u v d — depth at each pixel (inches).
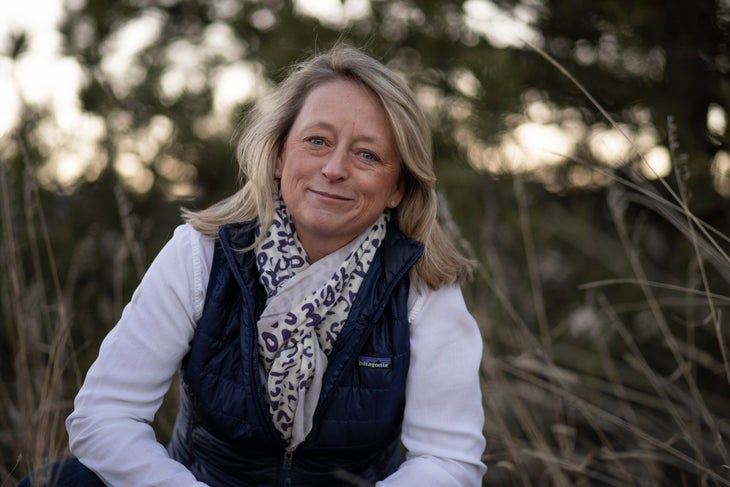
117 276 102.5
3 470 83.4
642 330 118.1
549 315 125.8
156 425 103.3
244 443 63.0
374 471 67.9
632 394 107.4
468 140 134.5
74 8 154.4
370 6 146.6
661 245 127.5
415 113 63.6
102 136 148.9
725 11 117.7
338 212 62.4
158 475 59.2
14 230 105.3
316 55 71.2
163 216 148.3
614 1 121.5
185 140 153.3
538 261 129.7
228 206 68.7
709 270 110.9
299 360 61.1
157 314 63.2
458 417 64.7
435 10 137.9
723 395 111.7
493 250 121.3
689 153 111.4
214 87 158.9
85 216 138.9
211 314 62.5
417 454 64.4
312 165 62.6
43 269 125.6
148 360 62.7
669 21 119.6
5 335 101.5
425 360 64.7
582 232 126.1
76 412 62.4
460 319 66.3
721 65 119.6
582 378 110.2
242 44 160.7
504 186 129.8
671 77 119.9
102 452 60.3
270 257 64.2
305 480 64.9
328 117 62.4
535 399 100.5
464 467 63.6
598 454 94.6
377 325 64.4
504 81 121.0
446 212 90.9
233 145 148.2
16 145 126.9
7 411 89.7
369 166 62.9
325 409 62.8
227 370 62.3
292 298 62.2
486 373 98.2
